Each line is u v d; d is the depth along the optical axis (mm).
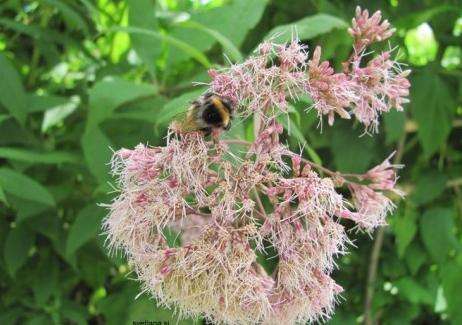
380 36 163
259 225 149
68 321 233
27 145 209
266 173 148
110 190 179
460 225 269
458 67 253
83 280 235
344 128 228
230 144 154
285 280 147
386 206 167
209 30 178
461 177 262
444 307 272
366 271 266
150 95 200
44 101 205
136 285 216
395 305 267
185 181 147
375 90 159
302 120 197
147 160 149
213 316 156
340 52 218
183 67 232
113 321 216
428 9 239
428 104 234
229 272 142
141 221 148
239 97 148
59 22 242
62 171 215
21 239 207
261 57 149
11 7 238
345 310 264
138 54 205
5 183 175
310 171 150
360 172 225
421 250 260
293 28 169
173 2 267
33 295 224
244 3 197
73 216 216
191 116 144
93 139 179
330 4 225
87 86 237
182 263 142
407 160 260
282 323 152
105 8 253
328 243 147
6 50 245
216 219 144
